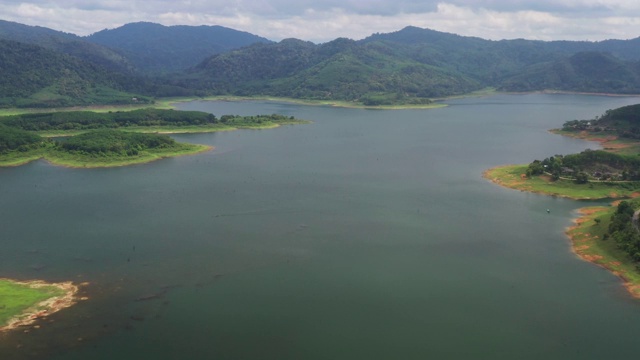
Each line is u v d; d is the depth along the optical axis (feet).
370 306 470.80
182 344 412.36
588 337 426.10
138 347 408.05
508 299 486.38
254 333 427.33
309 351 404.16
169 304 472.44
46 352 400.67
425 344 414.21
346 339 419.74
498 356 400.47
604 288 510.58
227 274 533.55
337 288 504.02
